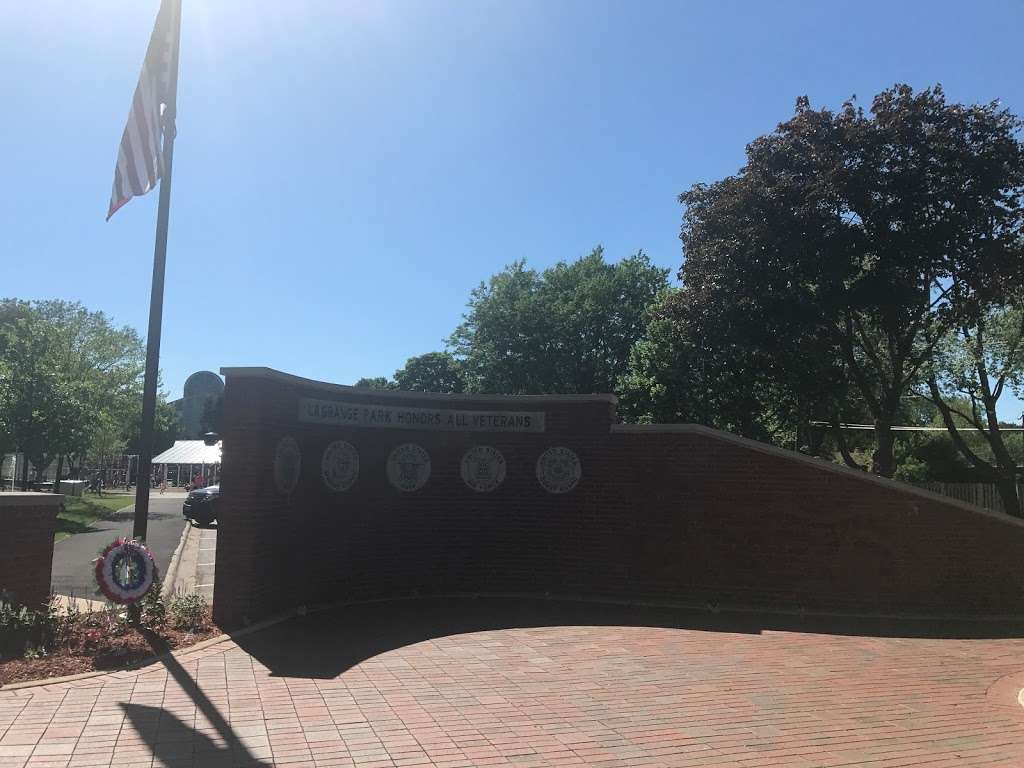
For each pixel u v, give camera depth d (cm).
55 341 2795
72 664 693
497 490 1232
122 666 697
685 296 2398
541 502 1228
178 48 937
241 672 693
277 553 973
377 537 1157
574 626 969
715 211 2256
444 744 525
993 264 1950
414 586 1179
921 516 1180
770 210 2102
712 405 2908
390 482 1185
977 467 2789
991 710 654
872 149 2056
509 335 4534
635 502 1209
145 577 831
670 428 1214
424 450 1214
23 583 878
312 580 1052
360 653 784
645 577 1191
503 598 1162
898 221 2020
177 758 481
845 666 806
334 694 635
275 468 968
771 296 2100
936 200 1975
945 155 1981
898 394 2270
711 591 1175
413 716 585
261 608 930
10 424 2527
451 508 1218
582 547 1211
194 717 562
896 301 1986
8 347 2692
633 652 831
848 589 1165
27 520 887
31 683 630
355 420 1133
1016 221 2011
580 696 655
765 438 3141
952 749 549
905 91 2108
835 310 2075
